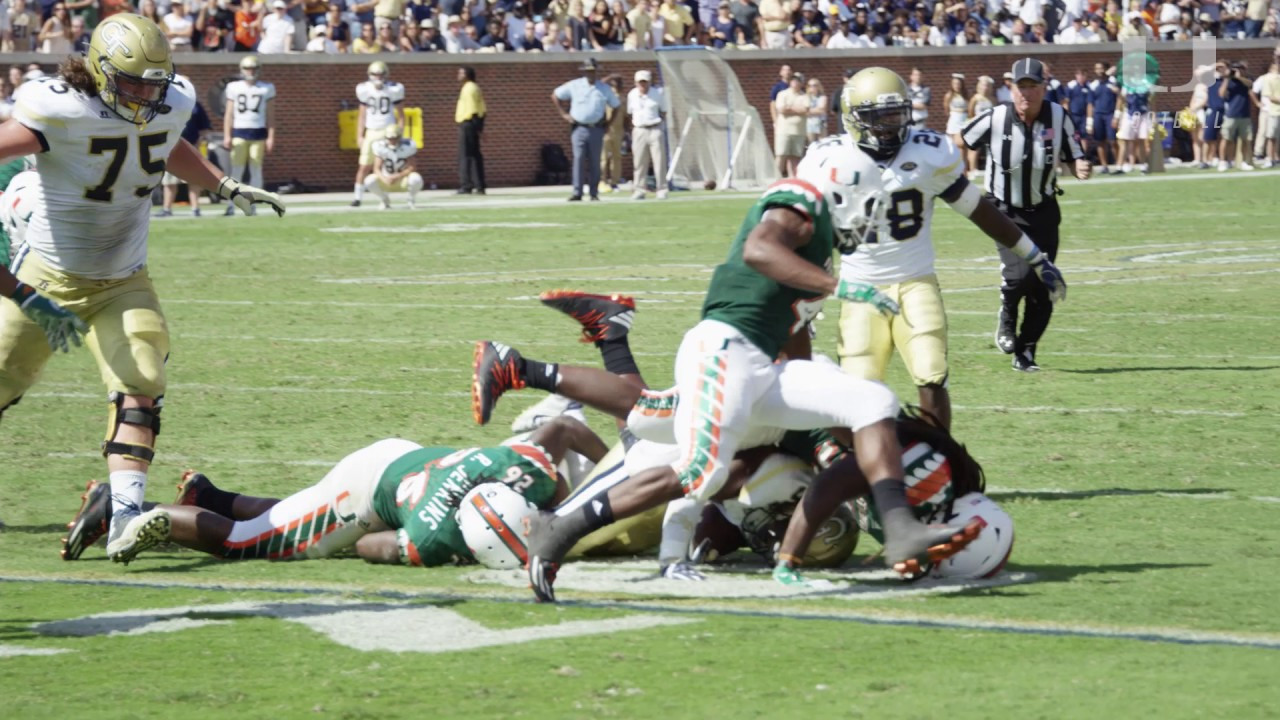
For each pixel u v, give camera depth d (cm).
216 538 1123
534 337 2273
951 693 809
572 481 1139
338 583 1052
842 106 1270
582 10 6278
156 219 4441
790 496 1077
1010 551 1055
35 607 995
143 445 1129
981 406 1766
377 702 804
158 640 919
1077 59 6794
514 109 6059
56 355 2131
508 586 1042
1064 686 818
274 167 5675
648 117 5156
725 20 6525
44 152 1112
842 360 1312
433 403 1780
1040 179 1977
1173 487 1361
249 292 2822
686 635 921
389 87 4809
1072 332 2342
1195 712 773
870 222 1266
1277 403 1762
